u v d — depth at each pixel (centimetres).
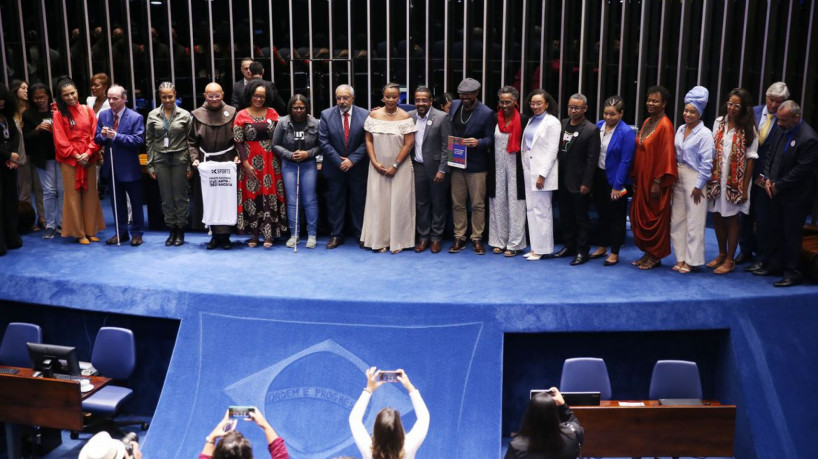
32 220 820
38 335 629
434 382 584
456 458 556
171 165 744
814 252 642
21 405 570
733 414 536
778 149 634
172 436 579
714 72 912
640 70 988
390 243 743
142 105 1082
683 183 663
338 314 610
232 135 740
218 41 1078
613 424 536
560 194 712
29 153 763
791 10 838
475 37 1039
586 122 680
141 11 1055
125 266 697
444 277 667
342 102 716
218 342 612
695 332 627
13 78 1043
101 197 978
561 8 1004
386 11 1057
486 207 781
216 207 742
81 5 1044
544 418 401
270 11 1070
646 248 680
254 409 416
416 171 736
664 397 575
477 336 596
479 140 706
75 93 741
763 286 640
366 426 571
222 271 684
